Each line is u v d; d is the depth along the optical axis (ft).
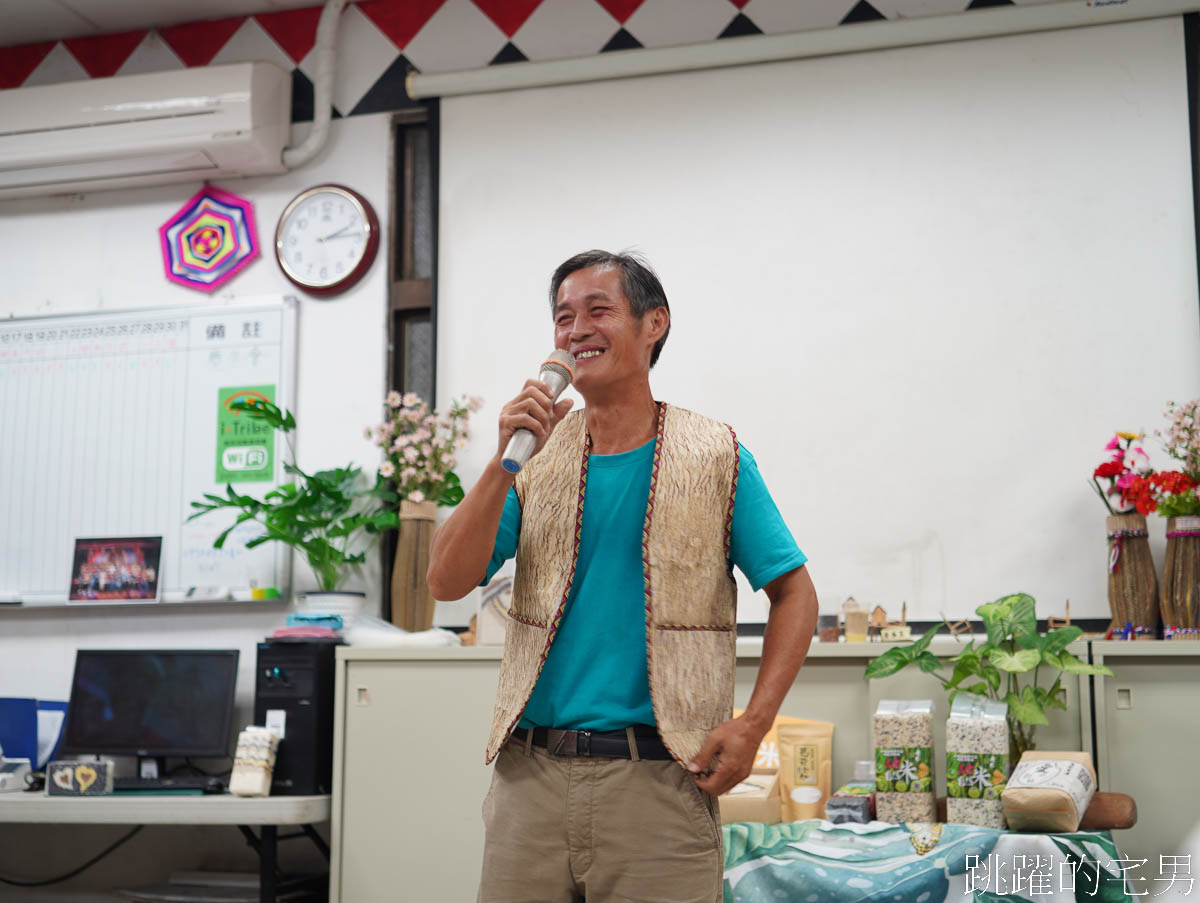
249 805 9.84
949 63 11.21
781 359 11.19
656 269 11.60
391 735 9.96
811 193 11.37
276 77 12.57
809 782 8.93
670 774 4.92
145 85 12.44
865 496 10.80
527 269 11.93
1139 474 9.91
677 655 4.99
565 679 5.07
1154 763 8.59
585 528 5.22
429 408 11.89
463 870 9.62
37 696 12.42
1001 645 8.83
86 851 12.10
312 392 12.32
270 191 12.80
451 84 12.25
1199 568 9.23
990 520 10.52
